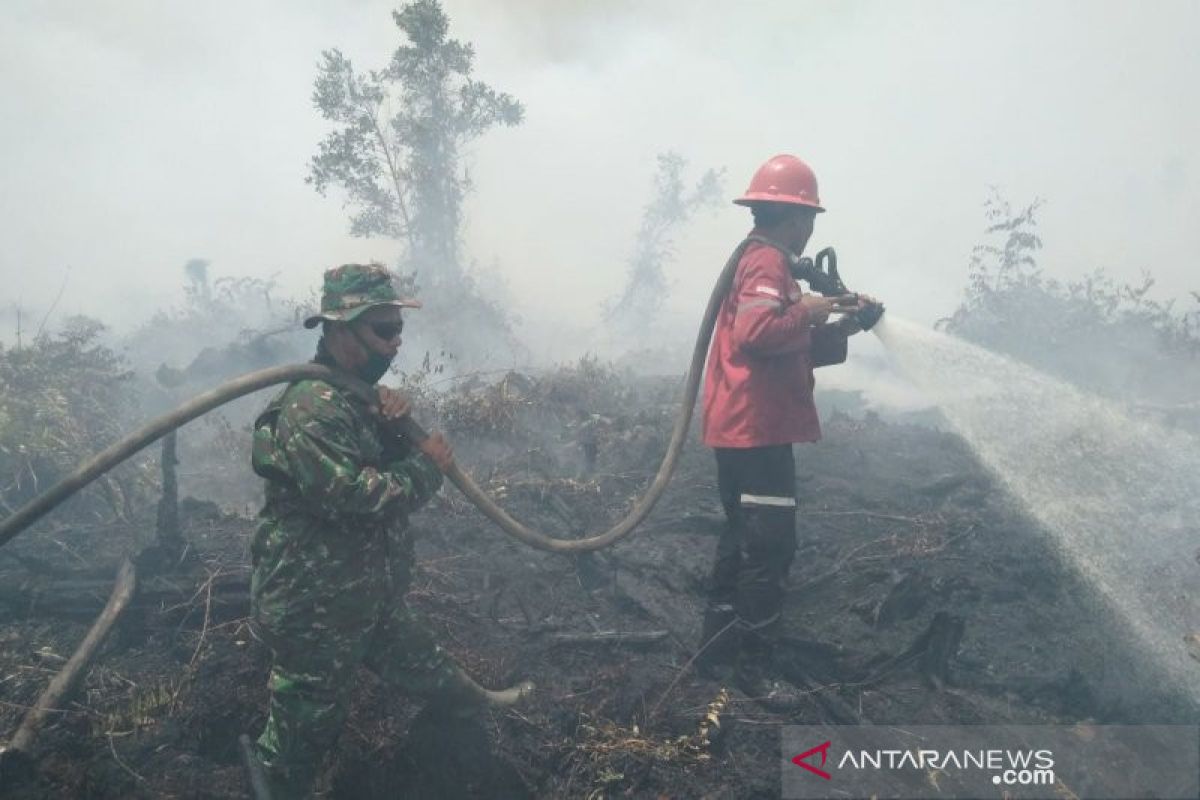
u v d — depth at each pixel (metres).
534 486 4.66
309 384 2.39
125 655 3.26
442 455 2.60
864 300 3.26
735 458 3.23
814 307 3.11
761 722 3.01
